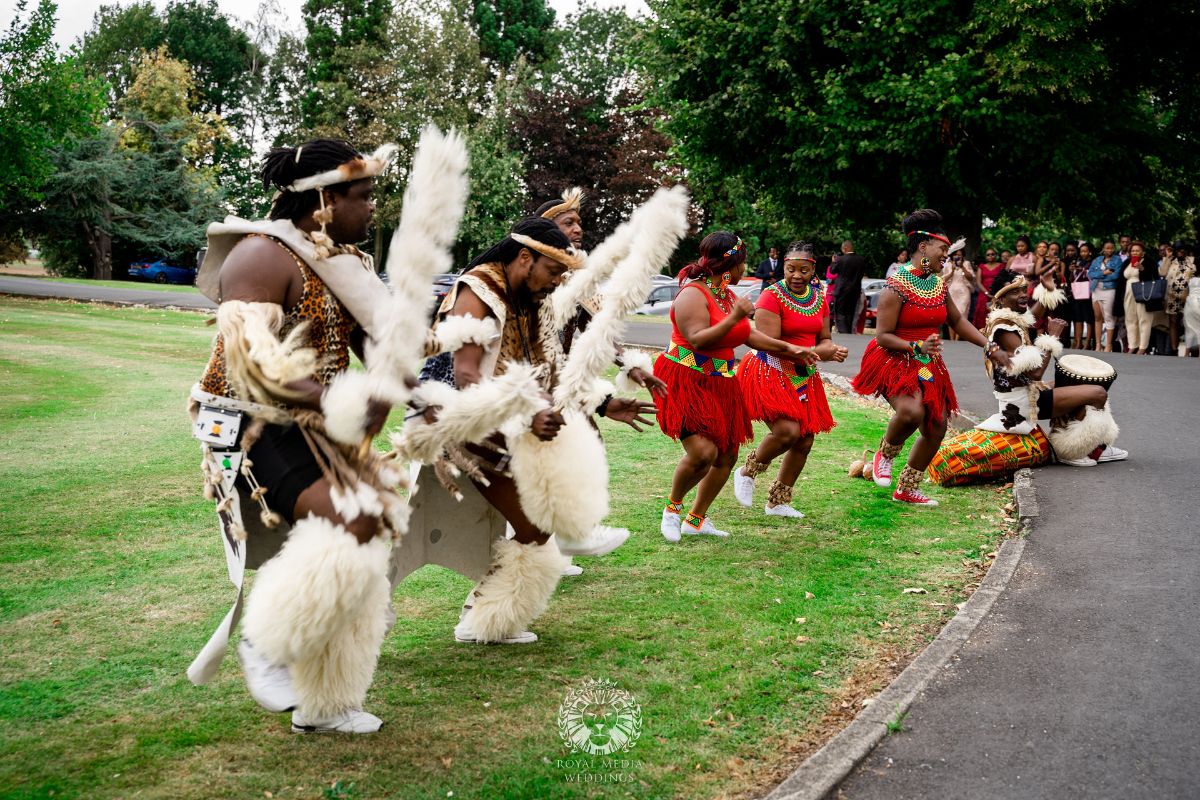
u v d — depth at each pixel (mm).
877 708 3555
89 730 3363
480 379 3725
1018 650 4086
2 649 4020
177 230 41656
